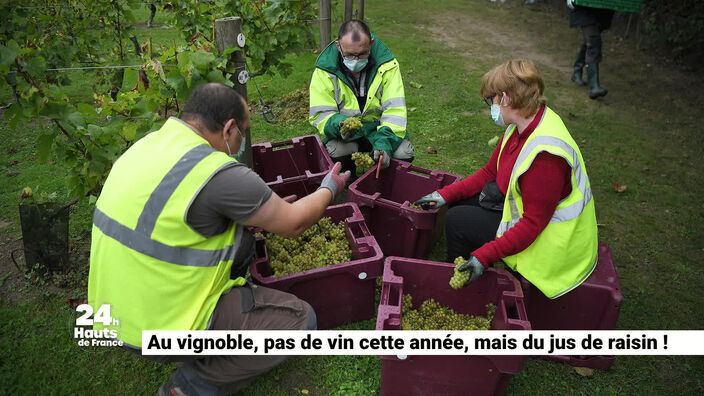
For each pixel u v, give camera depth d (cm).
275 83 625
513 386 247
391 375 226
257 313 211
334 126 345
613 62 742
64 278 306
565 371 256
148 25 916
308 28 466
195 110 200
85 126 273
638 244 354
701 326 285
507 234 224
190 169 186
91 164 279
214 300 203
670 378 255
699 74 682
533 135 224
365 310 278
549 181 215
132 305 195
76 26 496
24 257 326
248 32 411
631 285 316
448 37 868
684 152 484
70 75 653
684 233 366
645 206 398
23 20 420
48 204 297
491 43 838
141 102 283
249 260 241
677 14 708
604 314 243
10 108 265
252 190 192
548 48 816
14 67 257
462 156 461
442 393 229
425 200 288
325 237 294
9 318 279
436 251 338
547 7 1062
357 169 413
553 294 232
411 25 934
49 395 238
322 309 265
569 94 625
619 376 255
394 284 235
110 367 254
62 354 260
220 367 211
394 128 347
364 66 345
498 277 243
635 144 496
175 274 193
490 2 1123
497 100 234
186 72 274
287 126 511
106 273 195
